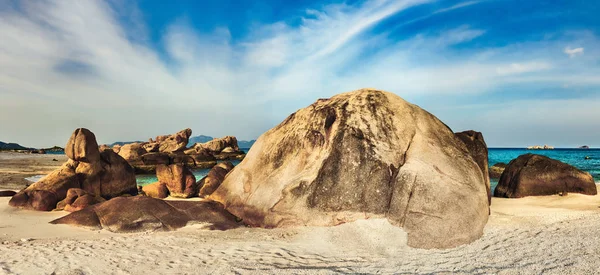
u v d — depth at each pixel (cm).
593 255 512
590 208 970
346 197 790
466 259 566
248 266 546
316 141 885
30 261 570
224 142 5778
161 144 4947
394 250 652
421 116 915
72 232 796
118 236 766
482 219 745
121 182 1481
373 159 810
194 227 834
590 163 3909
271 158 961
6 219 937
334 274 494
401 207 741
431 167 777
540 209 959
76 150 1333
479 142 995
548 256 536
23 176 2323
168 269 536
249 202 916
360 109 901
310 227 788
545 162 1273
